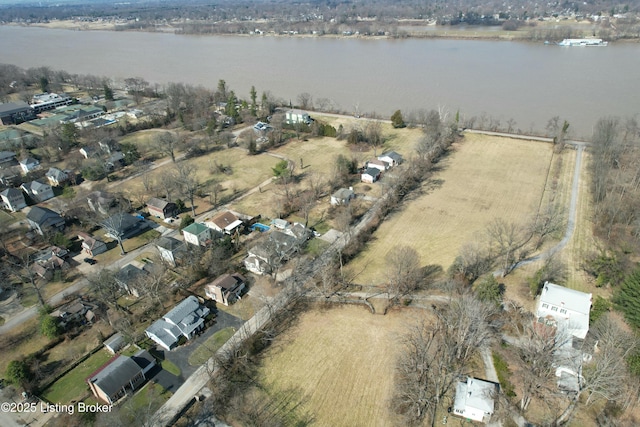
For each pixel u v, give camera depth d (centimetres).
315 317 6400
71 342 6097
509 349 5547
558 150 11494
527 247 7650
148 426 4791
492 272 7056
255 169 11438
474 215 8781
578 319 5628
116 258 7912
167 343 5859
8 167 11525
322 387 5281
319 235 8388
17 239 8631
